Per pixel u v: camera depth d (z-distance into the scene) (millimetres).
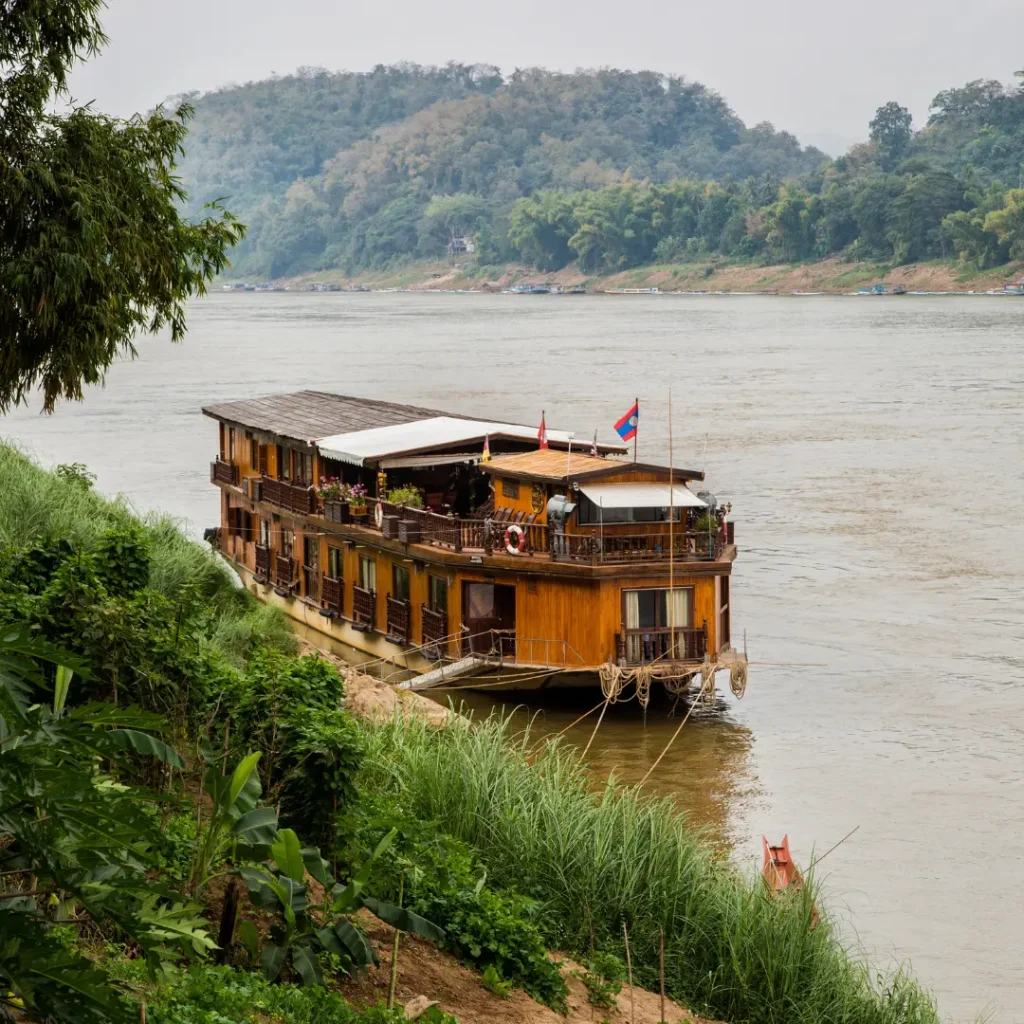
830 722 32094
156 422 80375
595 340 149125
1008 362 117812
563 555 32312
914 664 36188
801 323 175125
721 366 116562
